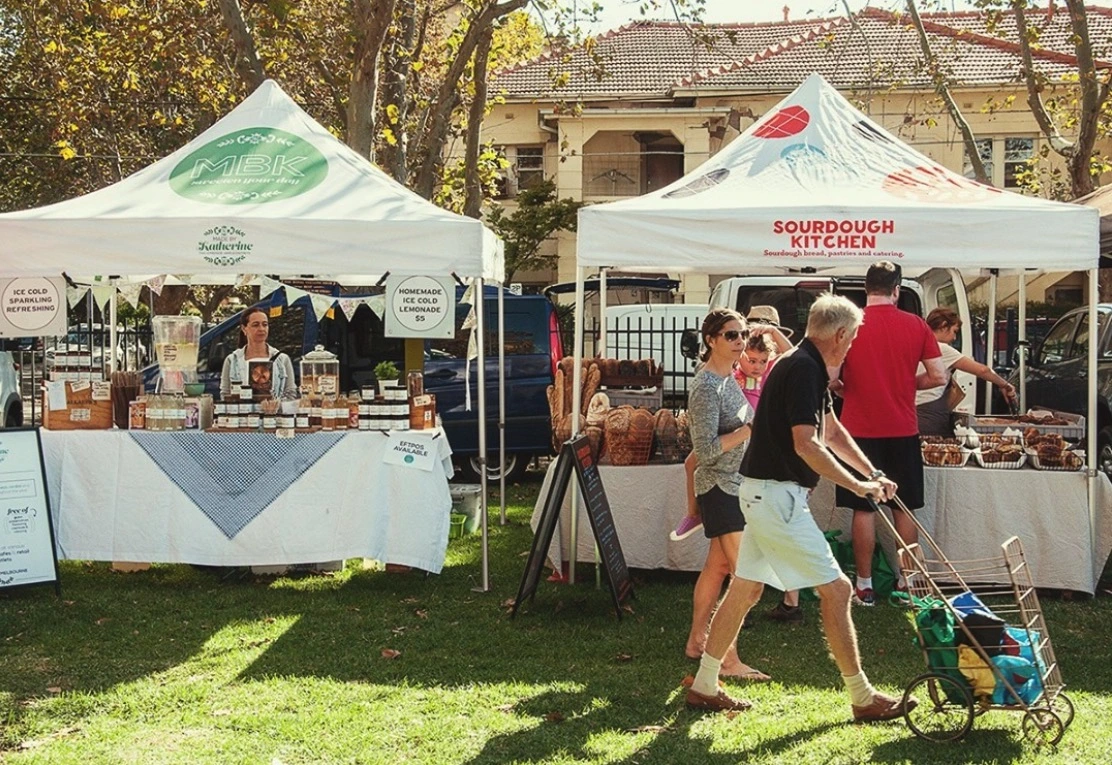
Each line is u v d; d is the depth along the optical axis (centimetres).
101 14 1526
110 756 445
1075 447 768
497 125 2664
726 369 556
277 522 741
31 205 2416
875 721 480
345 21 1484
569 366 808
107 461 748
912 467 678
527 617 666
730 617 491
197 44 1666
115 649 599
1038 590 728
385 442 743
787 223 679
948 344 787
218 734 472
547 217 2439
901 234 675
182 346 786
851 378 677
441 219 707
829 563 471
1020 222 671
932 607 466
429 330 739
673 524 746
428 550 736
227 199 743
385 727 481
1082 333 1128
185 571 787
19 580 703
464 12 1634
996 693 454
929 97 2369
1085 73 1495
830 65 2481
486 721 487
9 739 468
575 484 741
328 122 2041
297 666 570
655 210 687
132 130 2138
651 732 473
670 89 2516
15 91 2280
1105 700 512
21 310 752
